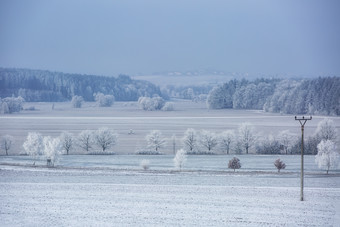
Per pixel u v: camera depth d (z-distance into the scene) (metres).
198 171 82.81
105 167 87.25
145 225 45.12
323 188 65.00
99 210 51.16
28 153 101.81
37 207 52.53
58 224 45.50
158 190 62.94
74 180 71.00
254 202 55.25
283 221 46.69
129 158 102.06
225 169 86.31
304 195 59.56
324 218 47.84
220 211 50.78
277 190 62.94
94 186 65.69
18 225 45.19
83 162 95.19
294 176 77.00
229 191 62.22
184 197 58.12
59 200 56.16
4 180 70.19
